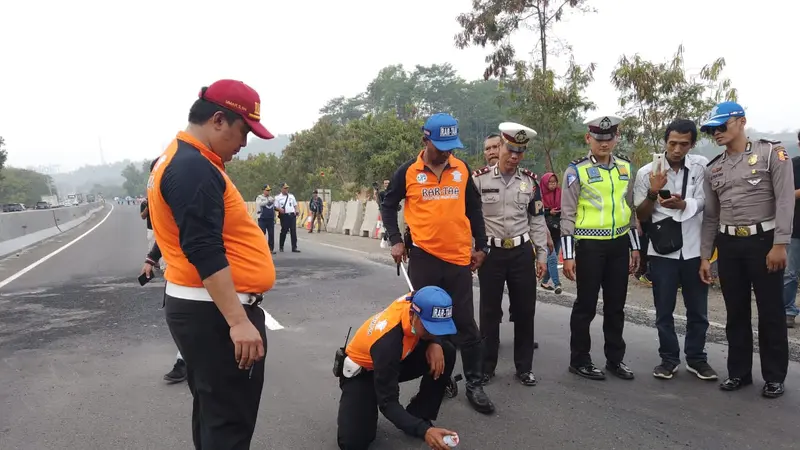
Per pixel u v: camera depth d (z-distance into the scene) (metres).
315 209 21.59
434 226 4.04
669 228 4.52
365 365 3.34
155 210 2.35
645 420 3.83
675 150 4.45
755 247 4.11
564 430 3.70
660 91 10.87
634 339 5.70
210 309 2.38
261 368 2.59
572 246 4.69
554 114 13.63
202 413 2.50
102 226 28.81
